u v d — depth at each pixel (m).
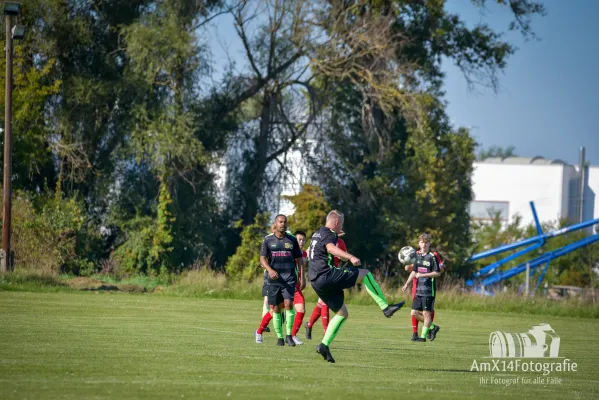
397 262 84.75
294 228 70.06
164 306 40.53
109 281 60.81
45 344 20.33
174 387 13.65
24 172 72.44
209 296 52.16
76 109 75.81
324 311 26.44
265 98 86.25
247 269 68.75
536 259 96.31
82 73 76.19
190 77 77.44
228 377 15.35
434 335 28.03
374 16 83.50
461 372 18.59
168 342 22.44
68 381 13.97
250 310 40.81
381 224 84.75
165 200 73.88
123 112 77.19
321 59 81.94
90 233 72.75
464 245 89.69
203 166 80.62
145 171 79.06
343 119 86.94
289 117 88.19
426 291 27.95
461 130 90.81
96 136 77.31
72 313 32.59
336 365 18.61
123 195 77.62
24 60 71.56
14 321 27.66
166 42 74.31
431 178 85.44
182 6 76.56
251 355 19.94
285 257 23.42
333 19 82.50
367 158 85.19
